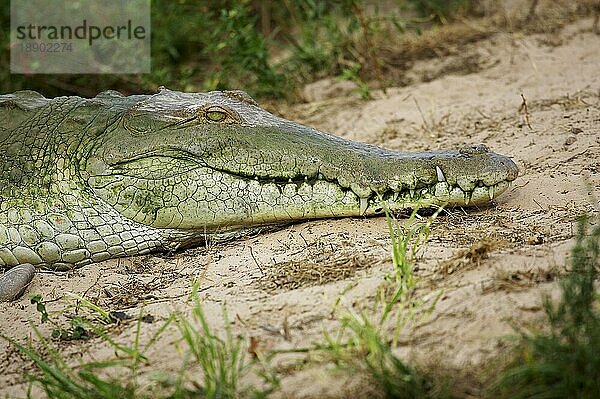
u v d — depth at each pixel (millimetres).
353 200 17656
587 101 24281
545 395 11328
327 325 13625
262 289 15367
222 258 17516
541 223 16688
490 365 11945
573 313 11898
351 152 17812
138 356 13492
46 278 17953
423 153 17922
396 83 29047
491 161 17312
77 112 19250
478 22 32781
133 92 31156
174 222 18156
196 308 13836
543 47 29703
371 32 30312
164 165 18047
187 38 32844
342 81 29922
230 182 17953
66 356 14430
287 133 18141
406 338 12844
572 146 21141
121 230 18328
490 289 13664
